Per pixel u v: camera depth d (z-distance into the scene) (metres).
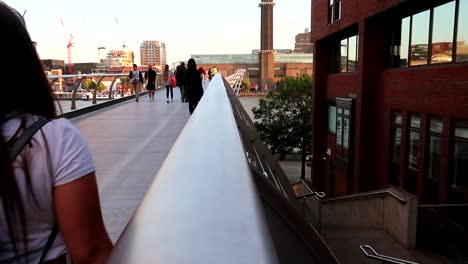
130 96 21.45
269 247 0.75
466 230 9.94
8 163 1.14
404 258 10.05
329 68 28.06
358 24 20.78
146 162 6.91
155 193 1.11
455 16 13.94
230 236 0.80
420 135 15.88
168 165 1.39
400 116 17.83
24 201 1.16
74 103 13.01
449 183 13.90
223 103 3.45
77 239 1.22
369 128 20.33
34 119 1.21
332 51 27.27
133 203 4.94
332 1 24.72
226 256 0.72
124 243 0.84
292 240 2.00
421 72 15.73
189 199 1.03
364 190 20.67
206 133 2.00
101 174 6.19
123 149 7.98
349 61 23.88
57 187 1.20
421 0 15.84
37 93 1.27
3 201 1.15
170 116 13.07
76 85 12.98
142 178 5.97
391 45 19.14
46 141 1.19
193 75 12.95
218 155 1.51
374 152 20.47
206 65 131.50
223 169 1.31
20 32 1.27
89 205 1.24
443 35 14.80
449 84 13.75
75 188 1.21
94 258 1.25
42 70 1.31
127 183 5.73
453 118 13.65
